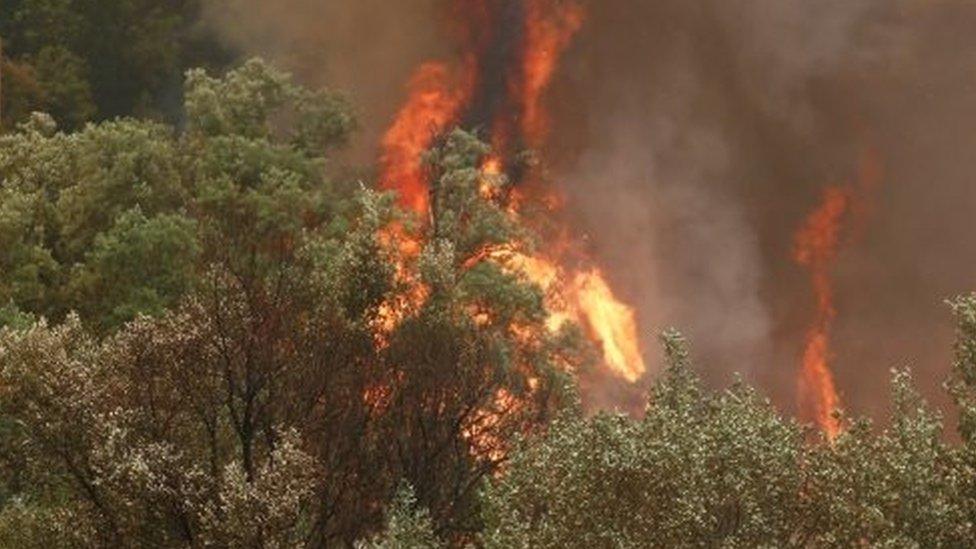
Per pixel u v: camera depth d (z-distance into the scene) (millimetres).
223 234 112188
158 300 102375
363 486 72562
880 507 51656
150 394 66625
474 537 72500
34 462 65625
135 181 115625
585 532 51688
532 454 55969
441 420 77688
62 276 109000
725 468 52188
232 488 59500
